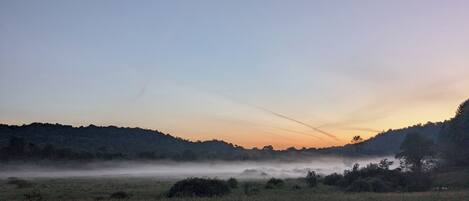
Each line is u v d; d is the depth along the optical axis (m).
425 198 49.62
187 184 71.38
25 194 69.94
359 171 91.31
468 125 108.06
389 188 81.00
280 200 50.00
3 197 65.62
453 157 104.00
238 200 51.03
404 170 100.44
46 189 84.12
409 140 107.88
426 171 98.19
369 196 53.88
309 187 87.81
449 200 47.06
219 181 74.44
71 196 67.94
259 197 55.09
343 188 85.56
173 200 54.56
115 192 73.81
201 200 52.44
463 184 78.81
